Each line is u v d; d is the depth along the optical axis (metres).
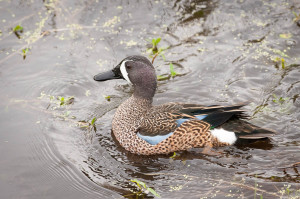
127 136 11.70
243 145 11.40
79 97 13.55
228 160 10.98
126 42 15.60
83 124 12.47
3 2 17.27
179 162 11.10
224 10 16.84
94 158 11.29
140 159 11.34
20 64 14.59
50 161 11.15
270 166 10.66
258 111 12.48
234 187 10.10
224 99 13.09
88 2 17.39
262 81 13.69
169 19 16.56
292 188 9.92
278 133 11.66
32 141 11.73
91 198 10.06
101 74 12.63
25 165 10.98
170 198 9.90
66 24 16.42
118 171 10.87
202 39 15.64
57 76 14.22
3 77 14.05
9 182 10.47
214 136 11.31
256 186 10.06
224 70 14.27
